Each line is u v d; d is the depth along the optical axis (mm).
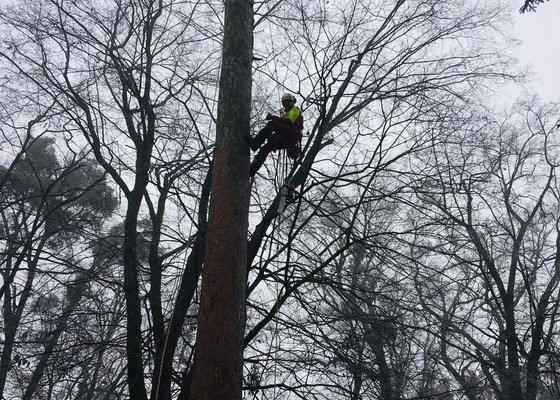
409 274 10352
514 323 14414
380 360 9969
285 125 7984
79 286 11938
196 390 5656
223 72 7168
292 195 8641
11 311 13820
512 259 15203
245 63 7219
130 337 9477
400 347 10695
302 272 9906
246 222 6531
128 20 11242
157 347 9164
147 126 10961
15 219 16422
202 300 6078
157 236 10297
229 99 6988
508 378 12820
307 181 10531
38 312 11414
